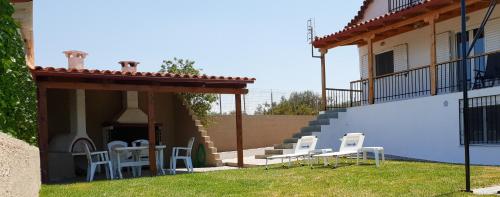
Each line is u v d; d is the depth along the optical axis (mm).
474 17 14719
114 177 13125
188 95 20438
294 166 12953
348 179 9703
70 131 15453
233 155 20047
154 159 13133
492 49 14180
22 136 7547
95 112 16656
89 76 12328
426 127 14023
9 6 6230
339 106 18328
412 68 16734
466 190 7773
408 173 10008
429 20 14031
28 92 7812
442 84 15562
